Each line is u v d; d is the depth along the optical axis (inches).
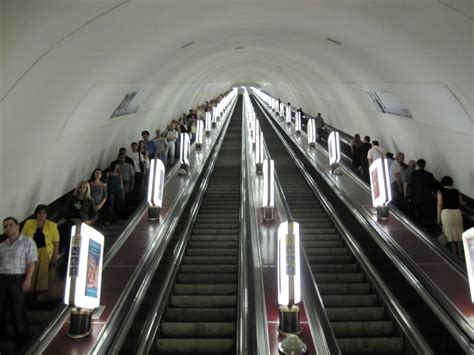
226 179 604.1
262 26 423.5
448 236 320.8
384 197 354.3
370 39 370.0
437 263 275.9
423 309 242.8
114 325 211.0
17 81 245.1
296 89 1191.6
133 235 329.7
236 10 330.3
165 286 284.5
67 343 197.6
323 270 335.3
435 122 413.1
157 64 465.4
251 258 305.1
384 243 307.4
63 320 210.5
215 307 289.3
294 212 460.4
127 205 470.9
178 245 346.3
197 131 700.7
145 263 280.1
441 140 428.1
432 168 481.7
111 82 380.8
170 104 764.6
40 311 255.8
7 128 266.7
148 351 227.0
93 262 210.4
